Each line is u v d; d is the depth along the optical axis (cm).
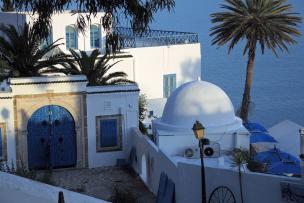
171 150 2200
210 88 2306
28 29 2542
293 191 1427
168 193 1830
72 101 2328
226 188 1580
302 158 1436
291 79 7719
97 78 2634
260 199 1503
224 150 2191
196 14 14738
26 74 2550
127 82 2759
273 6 3791
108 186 2166
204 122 2233
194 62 3412
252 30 3781
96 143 2380
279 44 3831
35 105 2288
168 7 1163
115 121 2389
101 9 1152
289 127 2942
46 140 2322
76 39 3198
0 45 2522
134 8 1128
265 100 6550
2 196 802
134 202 1931
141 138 2250
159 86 3319
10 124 2266
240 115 3969
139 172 2292
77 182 2211
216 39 3922
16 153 2286
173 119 2266
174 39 3506
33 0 1159
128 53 3139
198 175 1681
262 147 2423
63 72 2602
